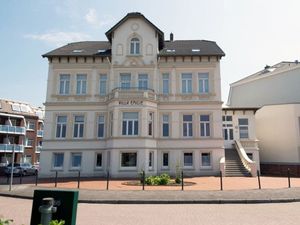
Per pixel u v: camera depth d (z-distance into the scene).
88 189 15.14
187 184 17.72
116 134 23.73
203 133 25.53
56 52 27.16
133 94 24.31
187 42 30.69
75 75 26.66
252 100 39.19
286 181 19.77
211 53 26.03
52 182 19.86
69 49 28.30
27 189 15.53
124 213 9.54
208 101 25.56
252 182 18.84
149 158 24.08
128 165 23.59
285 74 35.75
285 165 29.20
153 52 26.44
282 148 29.91
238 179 21.05
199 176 23.78
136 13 26.80
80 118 26.11
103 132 25.69
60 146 25.42
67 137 25.56
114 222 8.10
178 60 26.50
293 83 34.78
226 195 12.94
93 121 25.77
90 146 25.33
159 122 25.66
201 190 14.64
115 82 26.00
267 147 31.20
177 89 26.08
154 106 25.14
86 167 25.00
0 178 25.34
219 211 9.91
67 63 26.77
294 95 34.47
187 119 25.89
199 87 26.22
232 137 28.72
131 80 26.05
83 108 26.03
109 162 23.94
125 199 12.02
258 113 32.56
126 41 26.70
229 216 9.01
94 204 11.55
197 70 26.31
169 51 27.28
